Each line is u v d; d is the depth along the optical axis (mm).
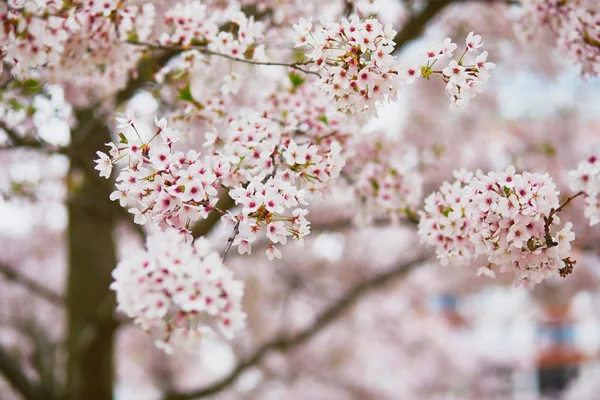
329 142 2414
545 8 2602
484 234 1827
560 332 19516
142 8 2521
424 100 6508
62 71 2561
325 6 3244
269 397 10898
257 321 9805
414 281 9953
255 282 8938
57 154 3969
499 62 6016
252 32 2400
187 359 11477
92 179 4387
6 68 3020
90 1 2232
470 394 13117
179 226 1728
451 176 5531
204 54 2488
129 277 1516
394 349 11539
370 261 9273
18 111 3137
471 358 13531
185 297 1503
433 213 2229
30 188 4039
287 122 2377
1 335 8391
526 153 5957
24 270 8883
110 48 2502
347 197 2939
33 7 2049
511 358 18516
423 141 6160
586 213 1802
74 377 5363
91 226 5613
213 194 1711
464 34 5031
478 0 3953
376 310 10375
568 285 8438
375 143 2816
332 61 1914
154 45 2467
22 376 5293
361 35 1827
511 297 15875
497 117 7164
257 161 2021
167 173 1712
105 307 5039
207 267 1552
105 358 5328
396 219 2809
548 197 1767
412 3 4230
